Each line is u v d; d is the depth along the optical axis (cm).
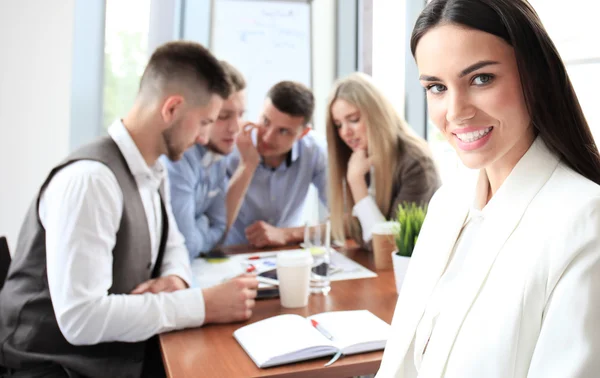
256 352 103
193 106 144
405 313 88
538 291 62
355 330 111
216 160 221
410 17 285
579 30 192
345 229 216
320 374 99
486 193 83
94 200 123
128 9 257
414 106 289
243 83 223
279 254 134
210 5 267
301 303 133
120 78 260
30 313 126
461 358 67
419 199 193
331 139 211
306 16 279
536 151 71
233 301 124
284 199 252
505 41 65
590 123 192
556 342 58
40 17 233
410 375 86
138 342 130
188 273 156
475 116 69
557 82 67
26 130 236
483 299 68
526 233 67
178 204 195
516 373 63
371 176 208
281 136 230
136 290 136
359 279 157
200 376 96
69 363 123
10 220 237
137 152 141
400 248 141
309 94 230
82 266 119
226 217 225
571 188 66
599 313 57
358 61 293
